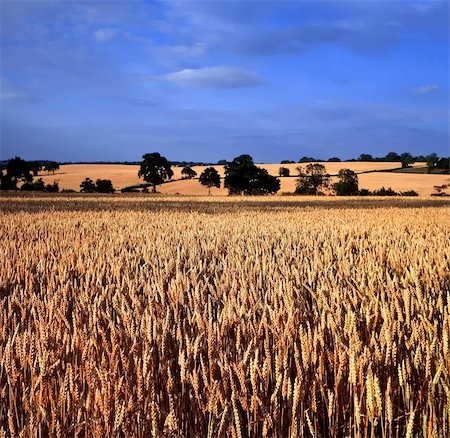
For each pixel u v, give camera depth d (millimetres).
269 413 3320
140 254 10531
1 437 3318
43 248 10922
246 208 37188
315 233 15031
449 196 78438
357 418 3186
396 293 5355
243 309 4672
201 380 3686
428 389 3436
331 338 4168
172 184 123750
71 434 3289
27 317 5340
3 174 121438
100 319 4633
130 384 3502
